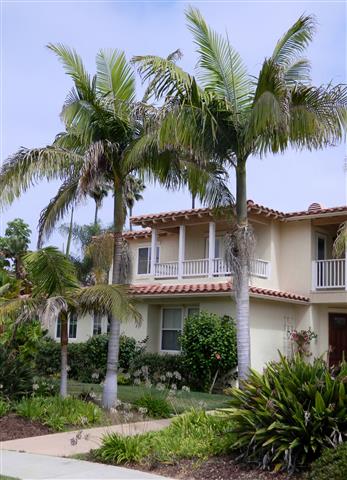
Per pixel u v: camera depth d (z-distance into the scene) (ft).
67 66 44.62
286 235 74.64
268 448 26.55
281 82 38.06
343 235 49.49
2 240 98.84
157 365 65.67
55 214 47.14
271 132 39.81
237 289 41.70
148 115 39.47
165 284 75.15
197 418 33.45
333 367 30.19
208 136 40.57
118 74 46.83
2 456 30.58
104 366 70.18
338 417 25.99
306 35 40.27
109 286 42.29
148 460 28.66
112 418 41.14
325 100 39.96
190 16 42.22
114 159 45.91
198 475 26.43
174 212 73.97
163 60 38.32
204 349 61.00
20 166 42.37
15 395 43.11
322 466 23.34
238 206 42.68
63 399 41.68
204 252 79.66
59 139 46.83
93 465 28.60
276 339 68.44
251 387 29.60
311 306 71.20
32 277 42.80
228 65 42.37
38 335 59.11
